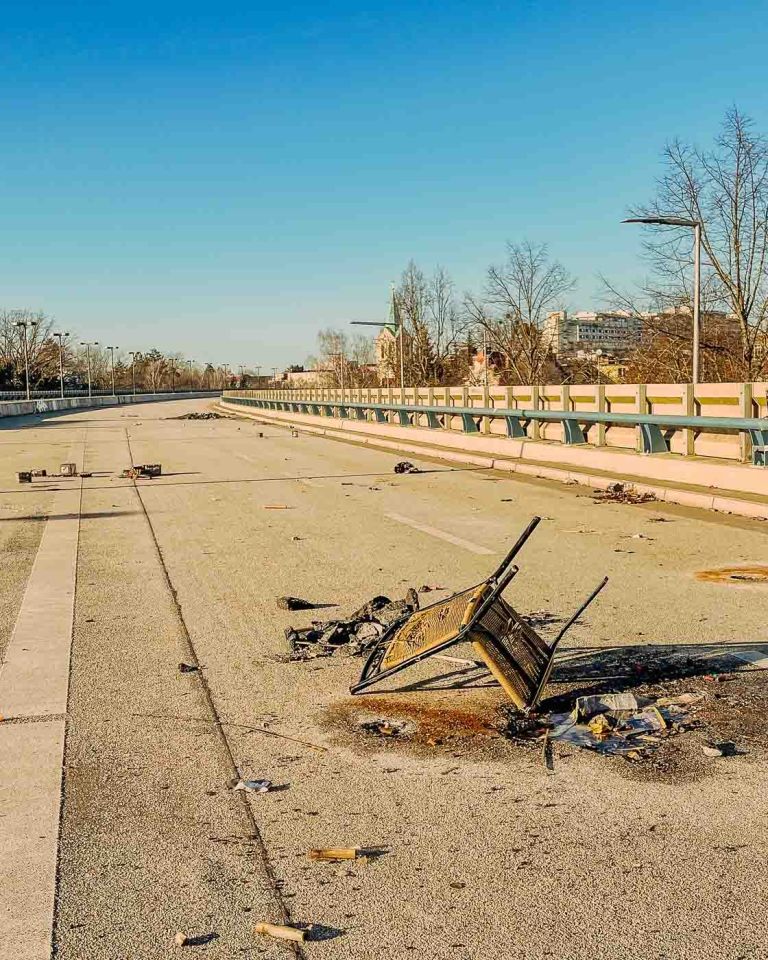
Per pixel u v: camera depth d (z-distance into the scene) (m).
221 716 5.58
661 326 31.95
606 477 16.28
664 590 8.41
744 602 7.89
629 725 5.21
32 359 135.62
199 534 12.33
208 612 8.12
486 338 54.72
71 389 150.75
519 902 3.51
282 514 14.06
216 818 4.25
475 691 5.89
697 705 5.49
